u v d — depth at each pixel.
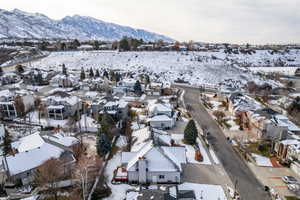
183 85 100.25
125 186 33.84
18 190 32.47
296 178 36.50
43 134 44.84
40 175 32.16
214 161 41.28
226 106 70.75
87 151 43.00
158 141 40.31
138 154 36.81
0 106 58.34
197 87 97.31
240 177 36.84
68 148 39.84
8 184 33.06
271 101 79.00
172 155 37.25
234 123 58.66
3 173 33.47
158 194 27.50
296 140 42.94
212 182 35.28
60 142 41.41
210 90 92.94
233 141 48.81
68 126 53.34
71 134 50.19
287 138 47.03
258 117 51.78
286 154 41.34
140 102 73.88
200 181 35.41
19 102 60.03
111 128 48.34
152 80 101.00
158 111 58.25
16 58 135.62
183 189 33.16
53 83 91.81
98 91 85.38
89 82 91.31
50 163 32.97
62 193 31.91
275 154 43.88
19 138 46.69
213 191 33.12
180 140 48.84
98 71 107.19
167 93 84.88
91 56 138.62
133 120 58.94
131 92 85.69
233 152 44.75
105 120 48.16
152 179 34.53
